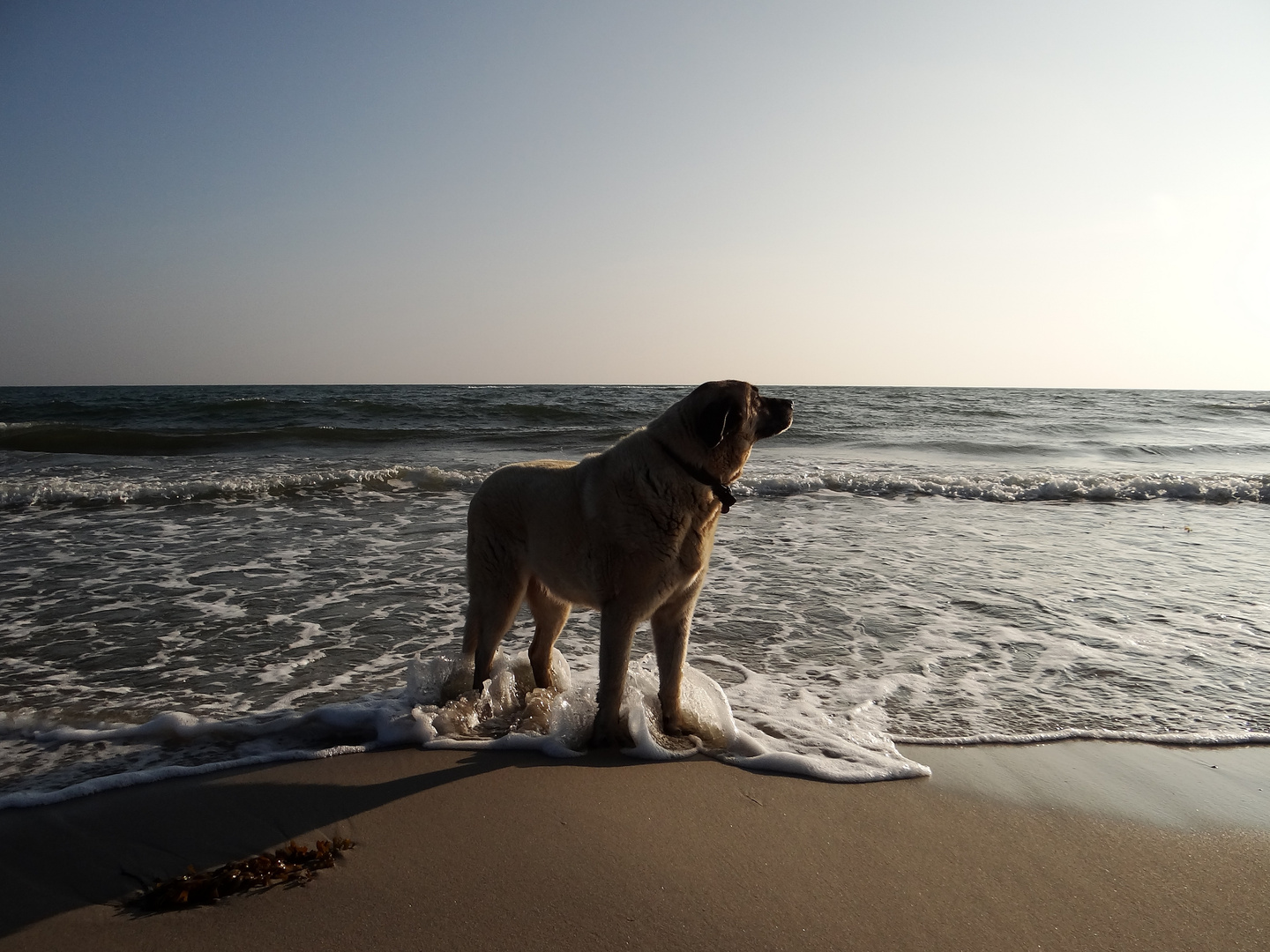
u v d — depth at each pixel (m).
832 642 5.70
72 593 6.80
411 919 2.56
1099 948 2.47
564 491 4.13
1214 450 21.53
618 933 2.50
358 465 15.77
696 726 4.18
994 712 4.46
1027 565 8.23
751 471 15.61
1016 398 54.56
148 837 3.07
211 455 17.83
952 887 2.80
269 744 3.97
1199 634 5.93
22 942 2.44
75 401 35.44
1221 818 3.32
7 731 4.10
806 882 2.80
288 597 6.78
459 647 5.56
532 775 3.64
